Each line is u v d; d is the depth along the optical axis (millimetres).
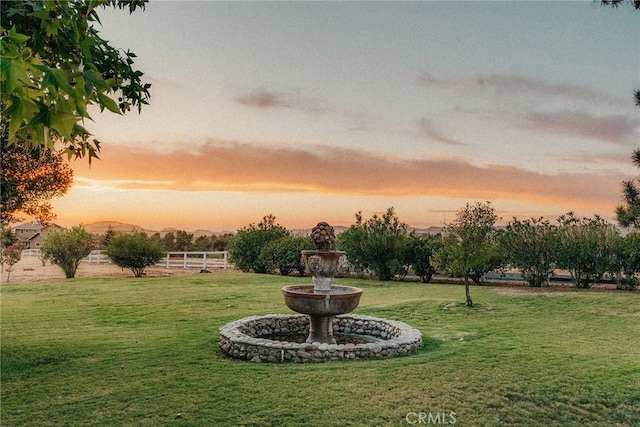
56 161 12883
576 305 12078
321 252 8617
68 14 2707
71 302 13328
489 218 12062
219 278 19078
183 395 5605
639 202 12281
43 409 5215
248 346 7488
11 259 20688
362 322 10117
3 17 2424
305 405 5277
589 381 6129
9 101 1904
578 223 16250
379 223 19625
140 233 22281
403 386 5895
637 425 4973
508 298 13242
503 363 6902
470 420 4996
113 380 6188
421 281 19000
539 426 4910
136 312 11758
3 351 7641
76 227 21703
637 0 9859
